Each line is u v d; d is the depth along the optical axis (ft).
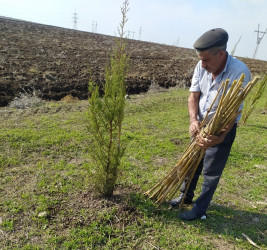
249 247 10.72
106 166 11.58
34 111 23.81
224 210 12.92
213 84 10.16
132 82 38.78
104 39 91.71
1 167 14.74
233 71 9.64
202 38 9.11
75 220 11.03
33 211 11.47
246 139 22.38
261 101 37.17
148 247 10.25
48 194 12.66
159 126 23.43
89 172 12.09
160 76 45.78
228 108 9.22
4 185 13.21
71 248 9.86
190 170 11.40
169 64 60.64
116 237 10.52
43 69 38.83
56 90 31.30
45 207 11.66
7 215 11.16
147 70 50.03
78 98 30.19
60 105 25.90
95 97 10.66
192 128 10.78
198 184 14.99
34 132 19.24
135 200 12.41
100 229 10.65
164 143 19.90
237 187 15.10
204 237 11.02
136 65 53.98
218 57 9.21
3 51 46.62
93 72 40.65
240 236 11.33
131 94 35.40
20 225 10.73
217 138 9.65
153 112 27.43
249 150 20.15
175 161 17.40
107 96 10.58
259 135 23.58
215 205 13.26
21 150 16.70
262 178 16.20
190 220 11.69
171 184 11.74
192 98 11.35
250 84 8.96
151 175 15.29
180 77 46.52
